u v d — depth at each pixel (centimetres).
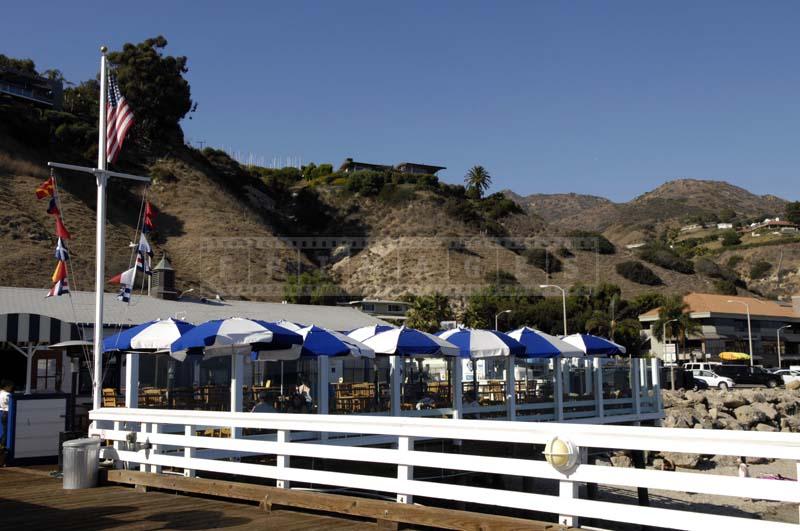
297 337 1532
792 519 2025
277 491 970
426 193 12650
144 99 11062
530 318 8294
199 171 10888
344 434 1623
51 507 1002
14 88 9738
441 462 832
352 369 1909
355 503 888
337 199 12525
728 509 2161
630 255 12306
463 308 9050
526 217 13238
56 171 8600
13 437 1426
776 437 623
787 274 14512
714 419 3803
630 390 2517
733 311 8106
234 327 1494
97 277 1444
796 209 19250
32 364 2542
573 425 743
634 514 686
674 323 7300
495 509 1762
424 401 1889
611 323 7625
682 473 664
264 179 13088
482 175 14038
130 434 1221
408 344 1797
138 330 1609
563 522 740
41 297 2758
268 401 1588
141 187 9725
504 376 2231
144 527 871
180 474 1194
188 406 1591
